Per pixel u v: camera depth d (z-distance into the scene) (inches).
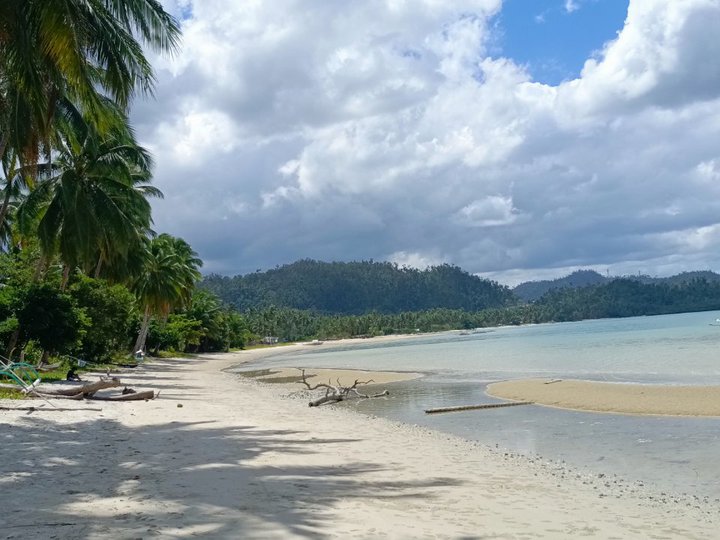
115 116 898.7
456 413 712.4
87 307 1279.5
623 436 523.5
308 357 2859.3
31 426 473.1
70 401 680.4
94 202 1151.0
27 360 1206.9
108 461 351.3
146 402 744.3
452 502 292.7
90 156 1152.2
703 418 584.7
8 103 681.0
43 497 253.6
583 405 717.3
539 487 346.3
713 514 293.1
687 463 414.0
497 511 278.8
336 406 817.5
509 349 2311.8
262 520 224.8
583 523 265.7
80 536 195.8
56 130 920.3
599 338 2780.5
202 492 271.1
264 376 1517.0
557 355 1769.2
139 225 1462.8
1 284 1198.9
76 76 558.3
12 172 923.4
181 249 2497.5
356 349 3767.2
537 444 508.4
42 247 1117.1
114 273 1596.9
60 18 507.8
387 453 439.5
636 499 324.8
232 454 393.4
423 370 1453.0
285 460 383.2
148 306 2074.3
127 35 671.1
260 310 7741.1
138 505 241.8
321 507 255.8
